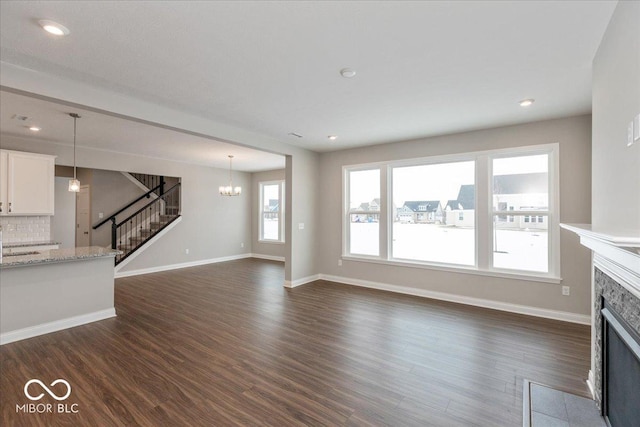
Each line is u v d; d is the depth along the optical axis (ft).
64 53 7.66
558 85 9.55
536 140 13.17
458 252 15.61
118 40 7.09
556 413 6.91
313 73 8.82
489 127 14.11
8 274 10.59
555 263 12.76
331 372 8.65
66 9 5.95
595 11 6.01
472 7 5.91
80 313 12.26
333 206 19.74
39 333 11.16
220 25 6.52
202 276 21.30
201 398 7.42
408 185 17.22
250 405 7.17
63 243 24.71
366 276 18.35
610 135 6.22
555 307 12.78
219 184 27.40
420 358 9.46
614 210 5.95
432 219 16.42
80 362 9.16
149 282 19.51
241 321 12.65
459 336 11.09
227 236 28.14
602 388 6.74
